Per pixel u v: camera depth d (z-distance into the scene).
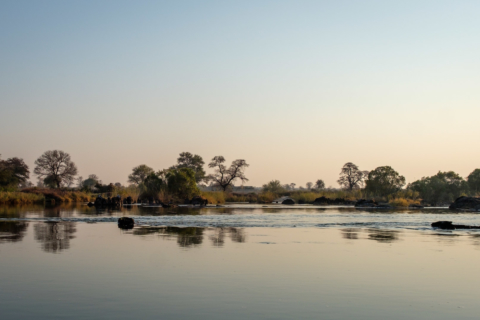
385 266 17.72
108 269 16.69
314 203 97.19
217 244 23.72
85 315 11.24
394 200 85.00
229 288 13.97
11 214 48.06
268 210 63.44
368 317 11.28
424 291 13.84
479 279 15.48
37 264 17.59
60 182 131.00
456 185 102.69
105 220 39.94
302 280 15.15
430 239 26.94
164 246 22.73
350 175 159.00
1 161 111.19
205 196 89.31
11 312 11.45
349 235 28.98
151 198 80.31
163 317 11.11
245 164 145.62
